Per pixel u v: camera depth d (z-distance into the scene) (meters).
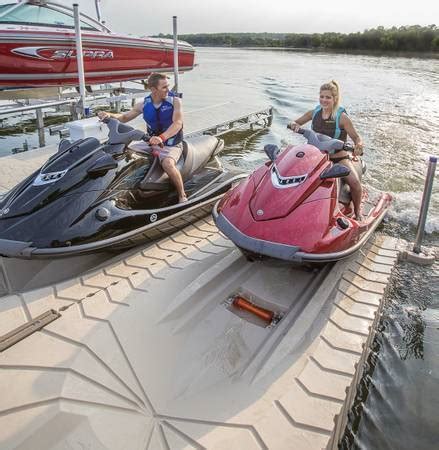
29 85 8.75
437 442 2.71
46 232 3.59
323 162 3.75
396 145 9.14
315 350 2.96
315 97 16.41
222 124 10.12
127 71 10.29
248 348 3.02
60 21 9.02
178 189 4.61
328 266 4.00
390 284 4.09
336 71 26.78
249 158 8.76
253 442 2.29
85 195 3.83
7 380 2.64
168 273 3.80
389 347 3.50
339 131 4.60
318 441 2.30
